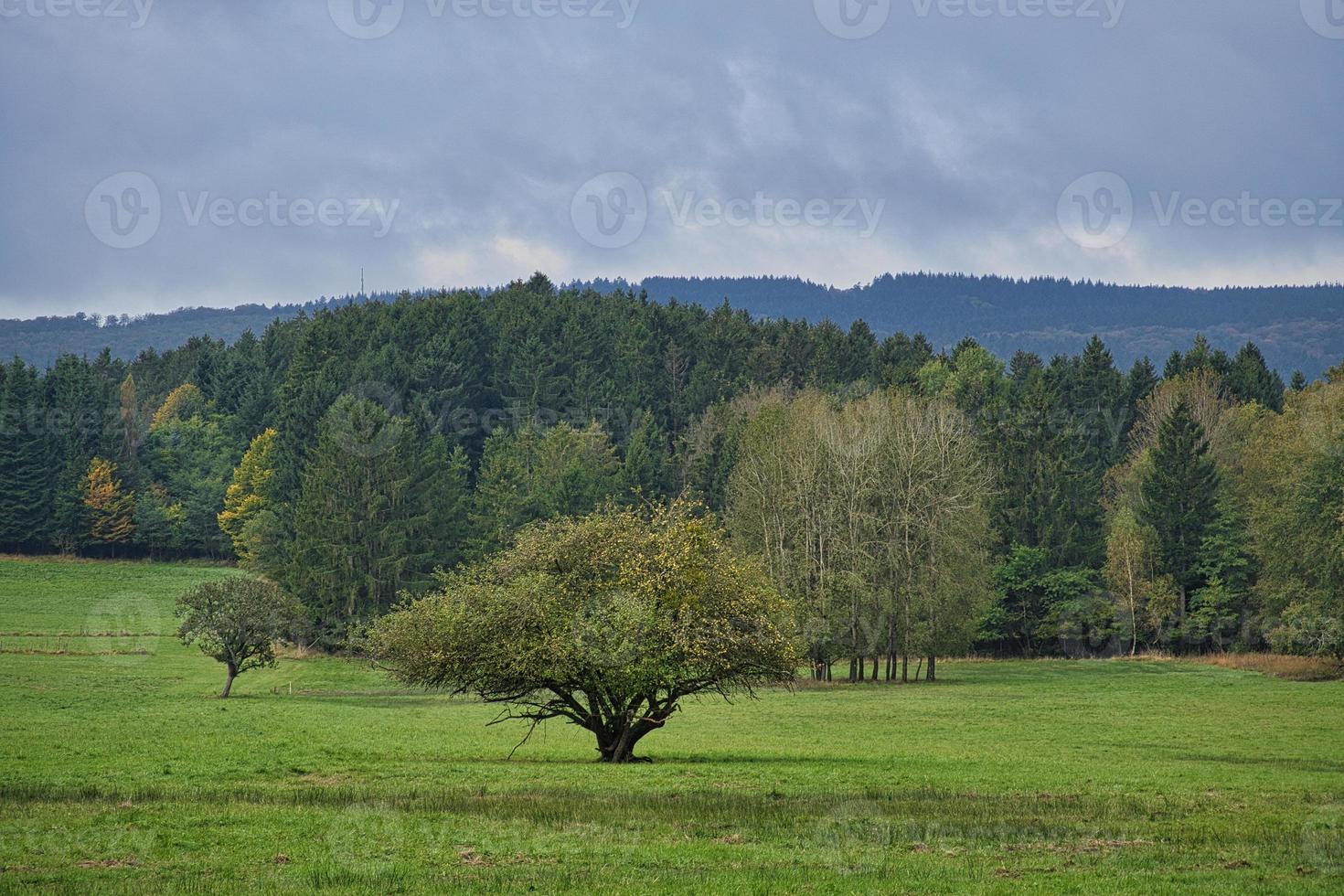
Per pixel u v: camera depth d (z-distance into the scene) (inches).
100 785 1332.4
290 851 971.9
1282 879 877.8
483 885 860.6
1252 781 1397.6
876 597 3373.5
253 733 1974.7
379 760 1619.1
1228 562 4030.5
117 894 834.2
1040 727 2134.6
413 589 4301.2
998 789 1310.3
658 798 1213.1
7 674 3070.9
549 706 1609.3
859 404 4151.1
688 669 1536.7
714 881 866.8
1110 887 851.4
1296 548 3358.8
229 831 1050.1
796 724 2235.5
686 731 2101.4
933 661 3462.1
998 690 3019.2
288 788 1304.1
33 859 945.5
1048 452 4707.2
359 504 4367.6
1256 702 2536.9
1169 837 1032.8
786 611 1599.4
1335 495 3253.0
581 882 868.0
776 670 1557.6
